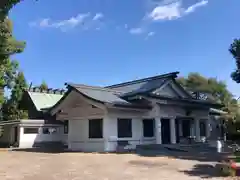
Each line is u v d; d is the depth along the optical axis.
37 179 11.62
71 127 25.89
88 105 24.30
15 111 38.78
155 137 24.86
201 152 21.69
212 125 33.81
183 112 27.23
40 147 30.58
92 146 23.69
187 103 26.78
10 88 40.19
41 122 32.31
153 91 25.05
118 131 23.38
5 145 34.31
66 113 26.38
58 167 14.59
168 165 15.12
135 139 24.28
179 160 16.88
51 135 33.06
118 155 19.44
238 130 33.25
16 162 16.48
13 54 27.52
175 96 27.11
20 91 39.81
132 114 24.44
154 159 17.31
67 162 16.27
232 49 29.22
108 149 22.45
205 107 28.81
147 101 24.91
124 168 14.28
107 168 14.28
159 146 23.11
